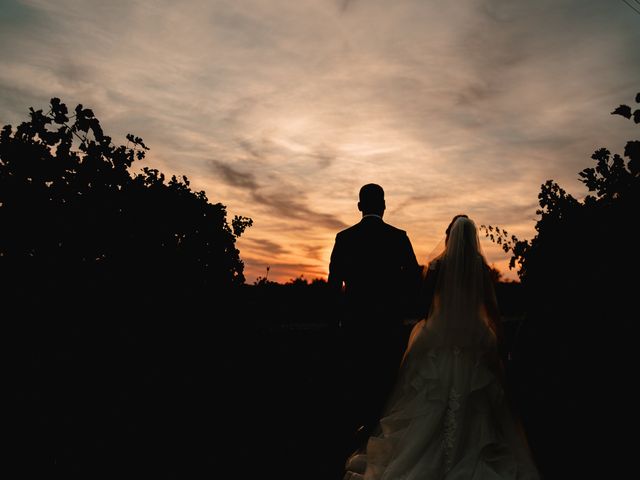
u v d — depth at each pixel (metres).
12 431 4.14
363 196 5.05
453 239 4.00
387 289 4.76
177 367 5.85
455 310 3.76
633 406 4.76
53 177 4.98
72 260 4.86
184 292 6.37
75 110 5.15
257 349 8.92
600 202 5.88
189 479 4.57
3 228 4.65
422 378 3.66
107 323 4.88
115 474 4.54
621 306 5.03
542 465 4.43
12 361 4.24
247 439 5.62
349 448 5.38
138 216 5.90
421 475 3.27
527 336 5.43
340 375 4.78
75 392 4.44
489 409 3.53
